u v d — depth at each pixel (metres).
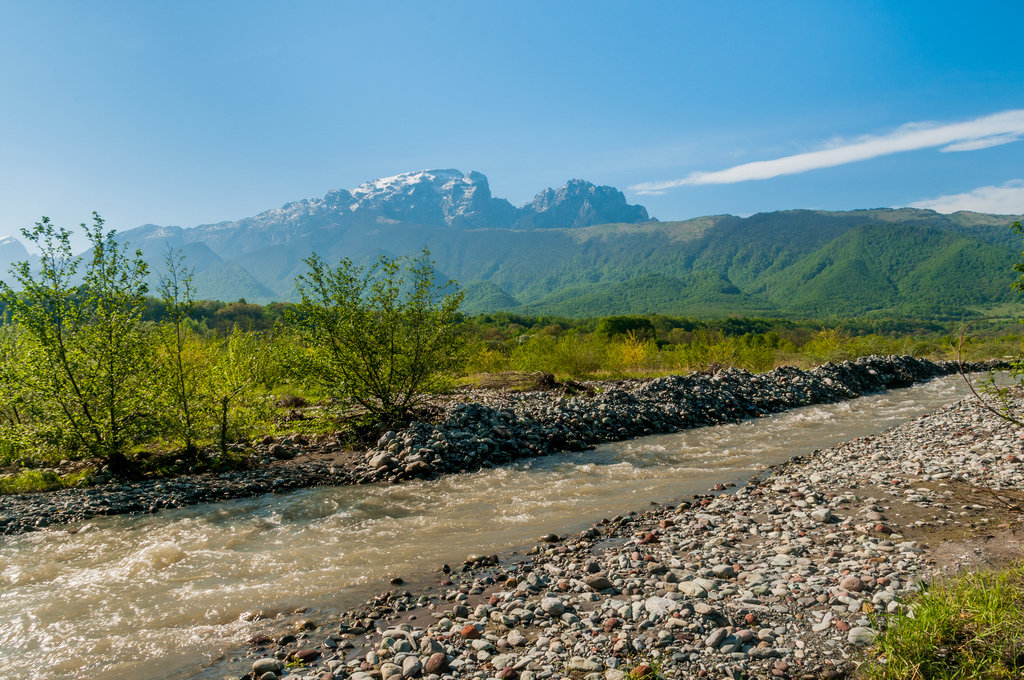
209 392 14.26
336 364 16.19
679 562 7.28
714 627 5.42
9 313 12.23
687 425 19.95
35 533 9.66
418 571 7.77
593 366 36.88
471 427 16.16
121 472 13.06
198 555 8.56
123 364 13.15
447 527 9.80
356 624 6.15
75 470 13.20
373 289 16.45
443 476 13.37
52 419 12.88
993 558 6.36
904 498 9.40
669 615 5.68
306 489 12.35
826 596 5.84
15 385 12.33
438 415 17.25
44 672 5.45
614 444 17.09
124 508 10.88
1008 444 12.36
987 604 4.78
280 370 15.95
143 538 9.36
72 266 12.87
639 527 9.29
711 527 8.84
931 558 6.59
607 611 5.95
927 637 4.58
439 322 16.88
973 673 4.21
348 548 8.79
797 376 27.78
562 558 7.93
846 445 15.25
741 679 4.59
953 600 4.98
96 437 13.02
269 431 16.75
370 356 16.36
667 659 4.94
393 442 14.65
